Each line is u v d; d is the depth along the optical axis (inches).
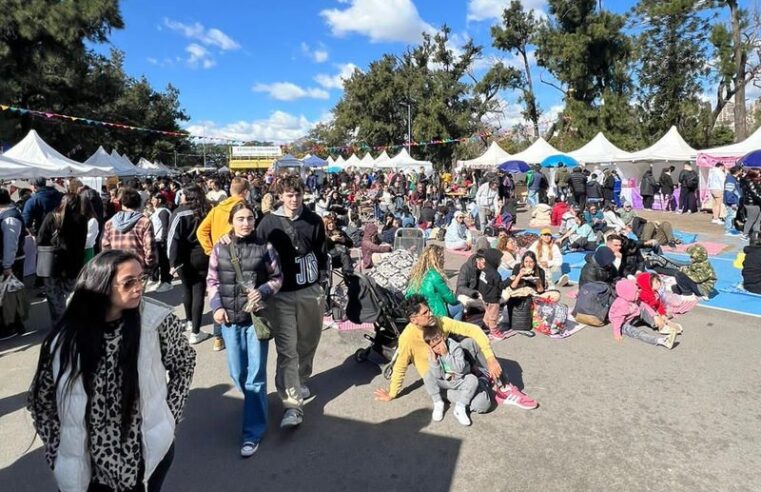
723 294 296.7
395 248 345.1
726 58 1087.0
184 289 217.2
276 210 148.2
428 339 151.9
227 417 153.9
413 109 1920.5
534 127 1701.5
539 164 913.5
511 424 148.3
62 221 221.9
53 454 76.2
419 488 118.9
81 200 225.8
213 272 132.6
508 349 209.8
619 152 893.8
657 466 126.2
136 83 1886.1
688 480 120.3
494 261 231.1
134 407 77.5
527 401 157.8
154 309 82.3
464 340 159.0
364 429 146.3
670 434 141.6
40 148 595.8
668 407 157.5
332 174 1498.5
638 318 226.7
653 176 852.0
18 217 231.5
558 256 321.7
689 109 1275.8
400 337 158.2
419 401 164.2
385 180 1163.3
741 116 1093.1
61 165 584.7
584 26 1401.3
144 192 534.3
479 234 572.1
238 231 129.6
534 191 888.9
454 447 136.3
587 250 446.6
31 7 784.3
